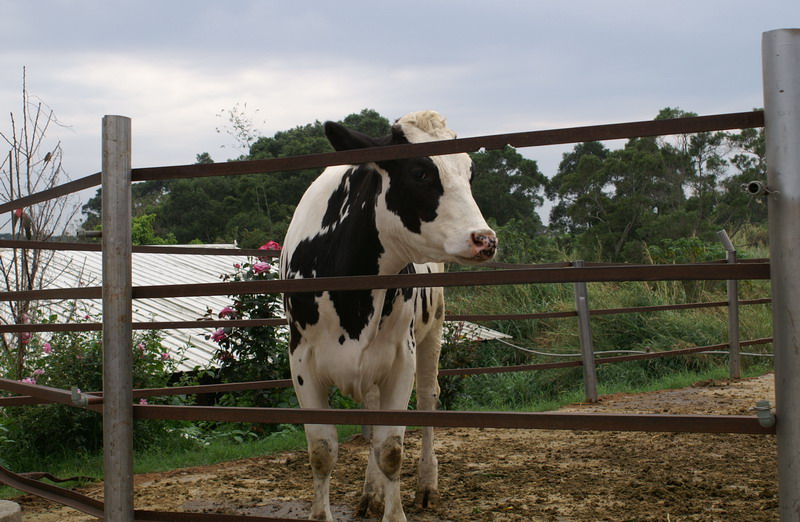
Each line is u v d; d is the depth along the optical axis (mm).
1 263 7281
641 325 12016
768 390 8344
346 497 4469
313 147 25859
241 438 6539
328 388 3760
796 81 1885
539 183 31344
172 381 7891
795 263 1870
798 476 1872
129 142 2783
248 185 25688
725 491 4250
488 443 5965
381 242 3416
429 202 3145
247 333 6902
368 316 3463
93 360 6230
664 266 2051
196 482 4910
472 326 11398
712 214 23391
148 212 32188
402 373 3715
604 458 5301
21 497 4559
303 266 3752
